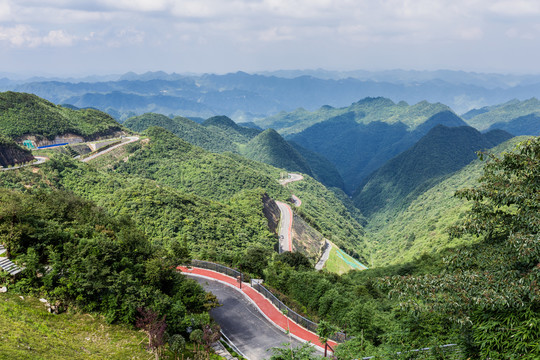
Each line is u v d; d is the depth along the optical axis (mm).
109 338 34438
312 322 43688
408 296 18938
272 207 177000
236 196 171375
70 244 41219
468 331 17516
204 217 121938
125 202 115500
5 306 33250
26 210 46531
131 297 37562
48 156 152125
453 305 16938
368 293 53812
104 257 41031
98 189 136625
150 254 47906
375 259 194250
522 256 16672
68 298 37750
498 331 15625
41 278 38344
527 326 14805
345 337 36781
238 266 66125
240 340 41562
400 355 20906
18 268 38375
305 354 24141
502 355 15164
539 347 13992
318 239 171500
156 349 32500
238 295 53375
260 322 45844
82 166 154750
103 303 37688
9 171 127312
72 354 29562
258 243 124562
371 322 36188
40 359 26766
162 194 122000
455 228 21625
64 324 34469
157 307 37438
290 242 152250
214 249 100562
